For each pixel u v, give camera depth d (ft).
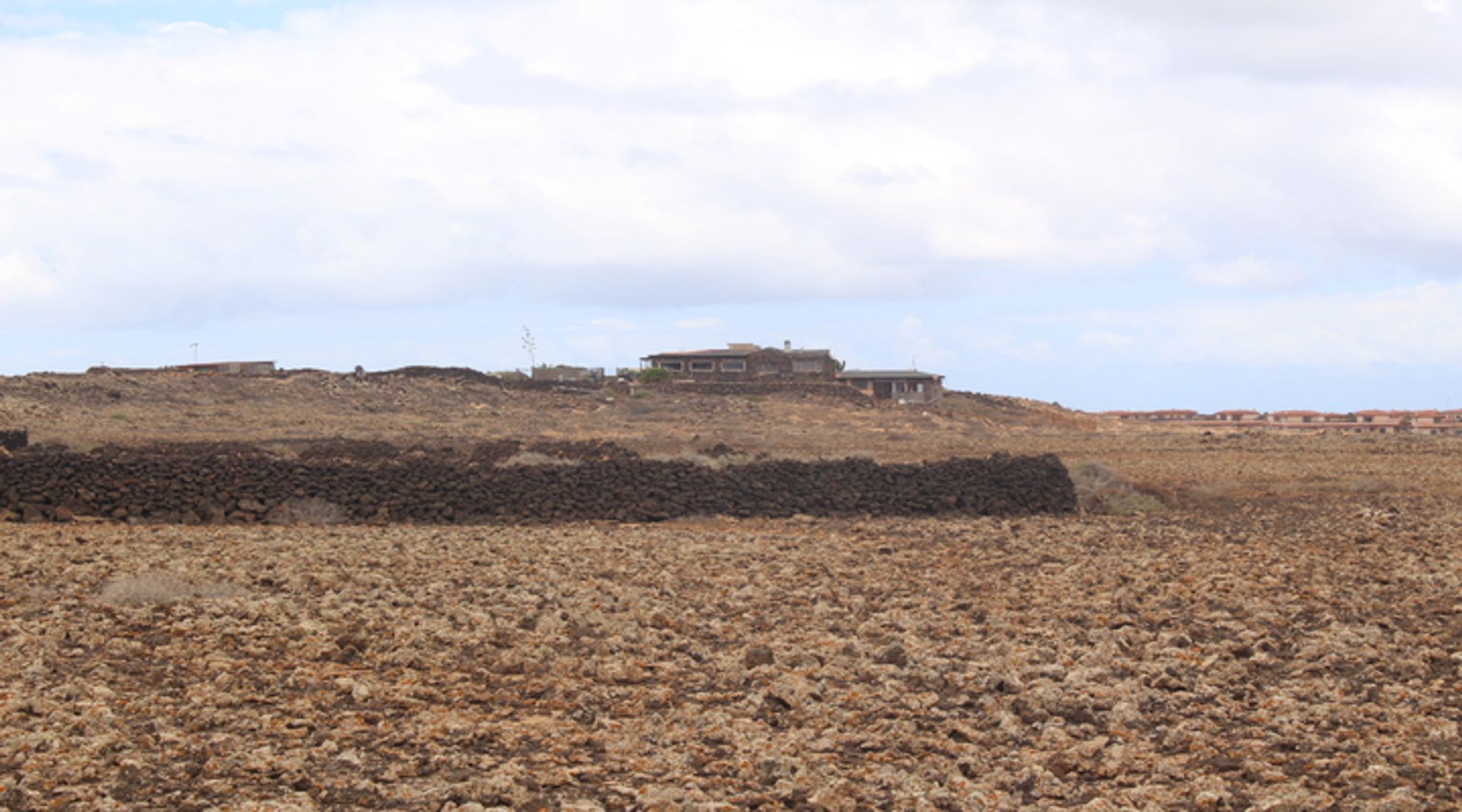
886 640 68.33
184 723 49.96
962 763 46.14
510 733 49.83
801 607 79.05
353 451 177.27
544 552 103.86
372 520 128.88
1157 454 246.27
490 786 42.29
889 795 42.96
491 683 58.39
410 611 73.87
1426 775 43.70
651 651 65.16
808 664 62.34
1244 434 314.14
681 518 136.15
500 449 175.73
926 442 268.41
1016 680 57.57
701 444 240.32
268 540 108.68
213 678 57.41
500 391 327.47
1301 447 265.95
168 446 181.78
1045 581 88.89
